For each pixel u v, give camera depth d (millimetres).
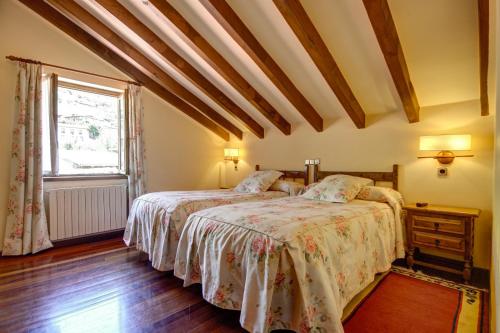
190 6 2641
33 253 3209
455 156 2855
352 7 2242
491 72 2293
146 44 3305
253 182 4090
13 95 3201
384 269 2436
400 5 2141
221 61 3252
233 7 2523
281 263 1653
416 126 3150
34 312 2027
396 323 1891
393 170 3285
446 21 2180
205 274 2029
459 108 2863
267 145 4742
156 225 2834
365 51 2654
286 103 3861
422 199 3096
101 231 3824
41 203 3299
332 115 3854
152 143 4453
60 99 3621
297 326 1600
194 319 1952
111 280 2566
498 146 1136
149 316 1988
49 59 3418
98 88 3895
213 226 2107
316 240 1797
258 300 1669
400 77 2551
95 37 3643
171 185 4715
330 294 1653
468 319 1936
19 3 3191
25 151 3203
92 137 3918
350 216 2266
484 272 2668
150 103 4418
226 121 4918
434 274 2682
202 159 5160
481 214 2721
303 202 2902
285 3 2193
